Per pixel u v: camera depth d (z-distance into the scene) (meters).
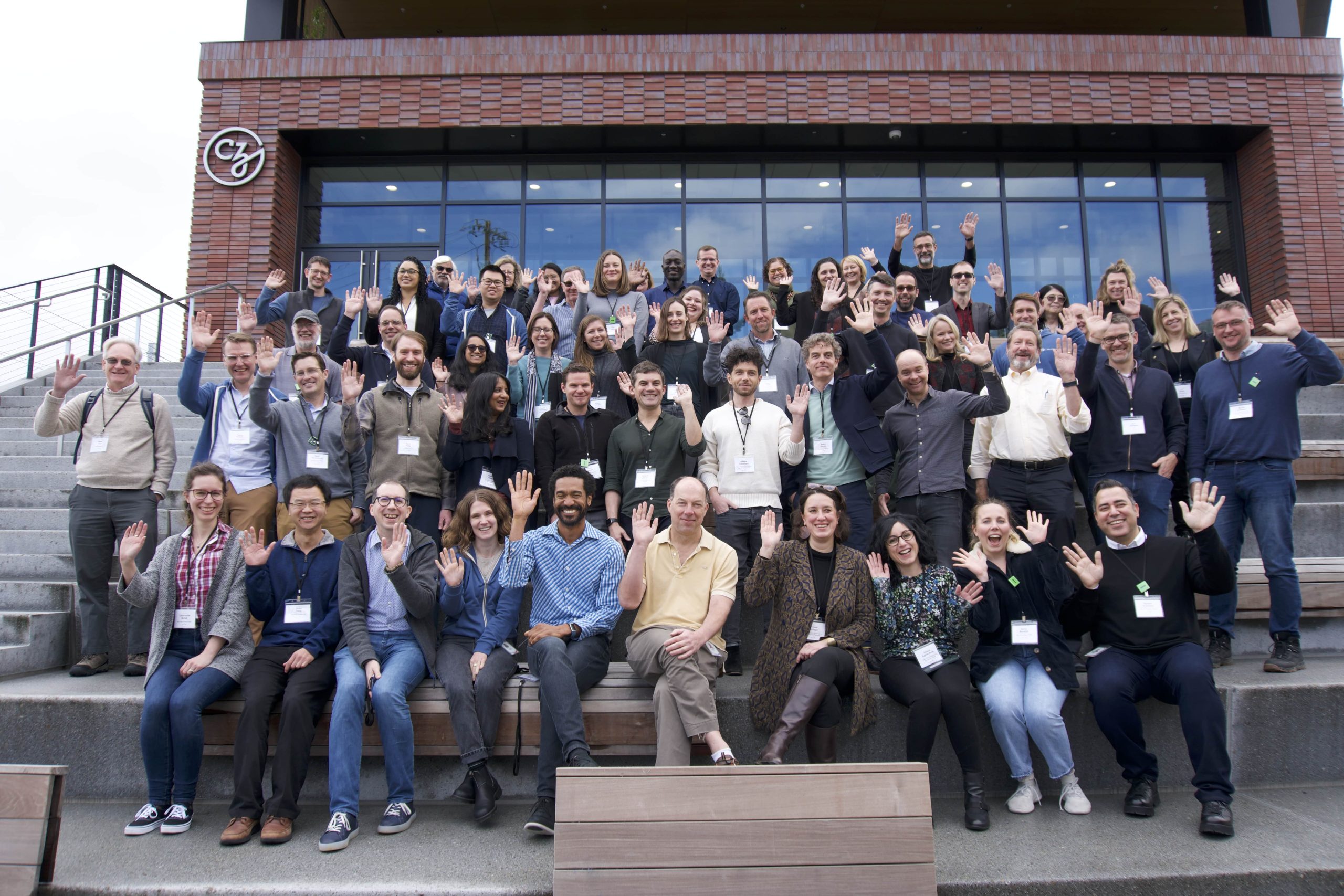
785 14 15.48
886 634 4.16
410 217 13.44
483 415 5.12
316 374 5.10
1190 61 12.84
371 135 12.88
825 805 2.98
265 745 3.73
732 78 12.84
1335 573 5.18
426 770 4.12
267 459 5.16
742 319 13.05
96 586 4.83
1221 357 4.96
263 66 12.81
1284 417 4.66
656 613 4.12
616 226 13.41
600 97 12.81
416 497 5.12
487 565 4.34
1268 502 4.64
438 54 12.88
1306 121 12.80
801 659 4.02
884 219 13.38
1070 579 4.08
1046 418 5.03
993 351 6.54
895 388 5.73
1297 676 4.44
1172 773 4.11
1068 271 13.23
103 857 3.37
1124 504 4.08
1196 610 4.12
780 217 13.40
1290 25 13.43
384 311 6.25
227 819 3.82
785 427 5.17
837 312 6.67
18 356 7.39
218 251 12.31
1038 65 12.80
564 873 2.89
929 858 2.94
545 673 3.78
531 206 13.48
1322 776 4.11
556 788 3.01
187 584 4.01
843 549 4.27
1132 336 5.16
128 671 4.68
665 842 2.93
